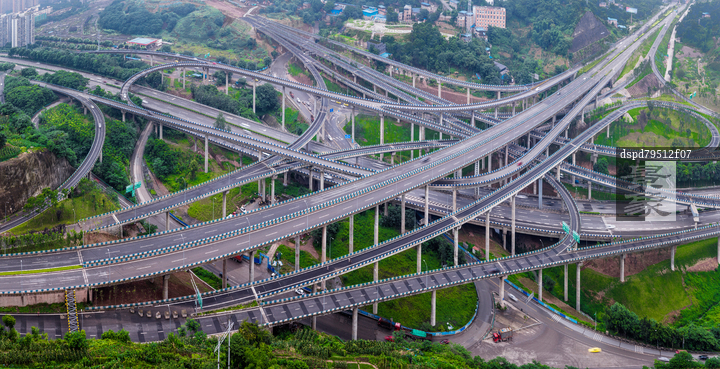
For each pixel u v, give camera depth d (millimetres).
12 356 191250
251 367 198500
